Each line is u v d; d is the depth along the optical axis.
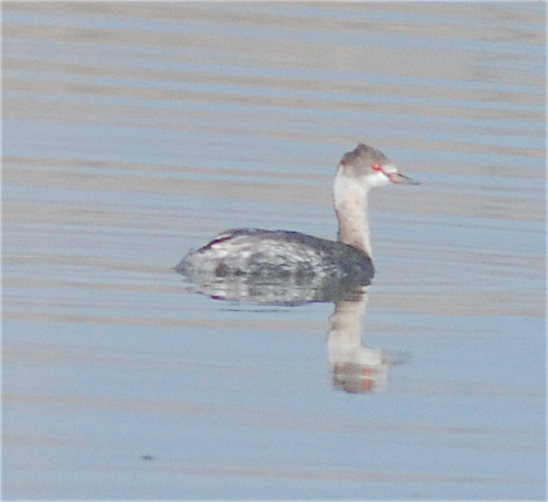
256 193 20.70
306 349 15.25
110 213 19.38
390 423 13.67
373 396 14.23
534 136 23.34
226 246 17.20
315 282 17.31
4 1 29.16
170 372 14.49
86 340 15.12
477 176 21.73
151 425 13.38
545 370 14.95
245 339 15.42
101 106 24.12
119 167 21.48
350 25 28.30
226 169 21.59
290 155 22.22
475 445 13.28
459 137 23.19
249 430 13.38
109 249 17.97
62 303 16.06
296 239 17.53
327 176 21.48
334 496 12.26
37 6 29.02
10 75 25.25
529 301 17.00
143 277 17.03
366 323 16.12
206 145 22.47
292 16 28.77
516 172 21.91
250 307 16.48
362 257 17.92
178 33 27.72
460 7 29.69
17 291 16.30
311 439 13.27
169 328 15.59
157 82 25.17
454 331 15.95
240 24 28.30
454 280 17.73
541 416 13.88
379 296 17.08
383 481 12.59
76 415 13.50
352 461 12.91
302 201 20.53
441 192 21.12
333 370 14.73
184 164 21.66
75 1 29.31
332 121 23.59
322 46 27.05
